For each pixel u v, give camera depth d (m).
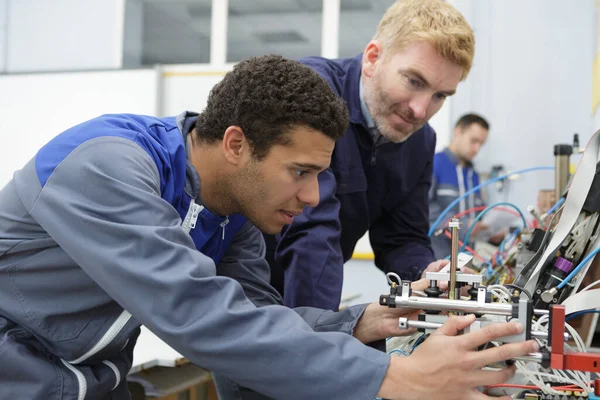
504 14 3.93
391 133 1.49
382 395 0.74
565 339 0.81
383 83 1.43
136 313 0.77
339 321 1.06
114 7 4.86
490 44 3.96
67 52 4.93
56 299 0.90
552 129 3.86
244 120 0.86
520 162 3.90
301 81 0.85
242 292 0.79
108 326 0.92
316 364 0.74
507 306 0.79
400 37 1.39
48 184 0.84
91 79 4.78
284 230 1.33
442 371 0.72
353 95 1.53
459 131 3.55
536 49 3.88
